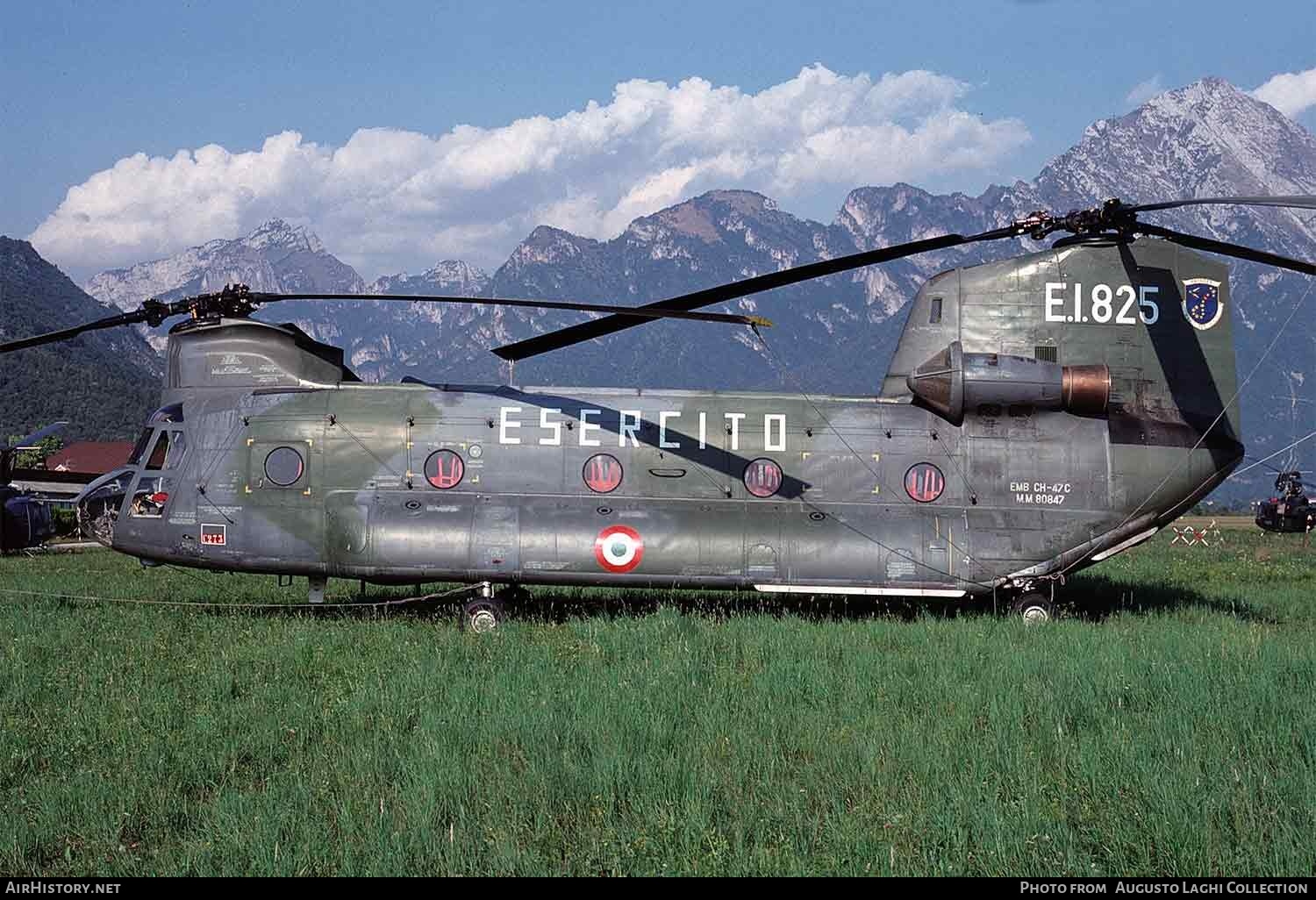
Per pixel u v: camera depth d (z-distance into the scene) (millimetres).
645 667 12141
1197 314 17344
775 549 16266
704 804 7746
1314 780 7969
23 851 7258
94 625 15383
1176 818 7227
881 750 8914
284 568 16688
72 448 103750
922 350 17547
